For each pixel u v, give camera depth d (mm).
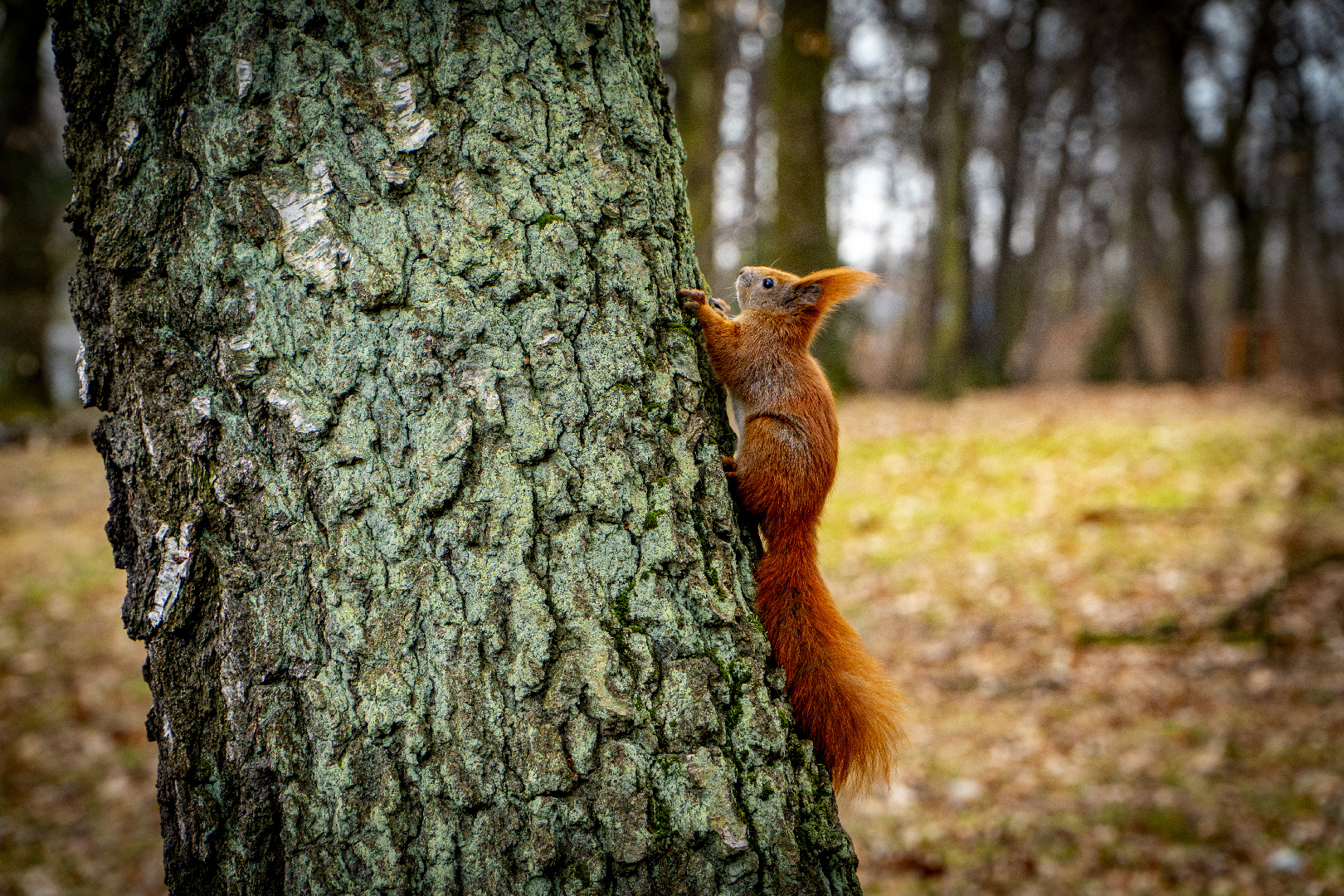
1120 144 27234
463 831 1720
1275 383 19797
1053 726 6105
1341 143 23562
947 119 17688
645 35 2188
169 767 1820
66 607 8367
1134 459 11094
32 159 14734
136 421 1837
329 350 1808
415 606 1774
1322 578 7473
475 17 1929
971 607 7766
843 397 17250
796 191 15078
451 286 1838
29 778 6035
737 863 1736
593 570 1819
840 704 2211
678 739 1780
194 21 1828
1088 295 34625
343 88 1848
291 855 1764
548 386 1855
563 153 1950
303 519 1798
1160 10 20953
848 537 9461
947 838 5113
